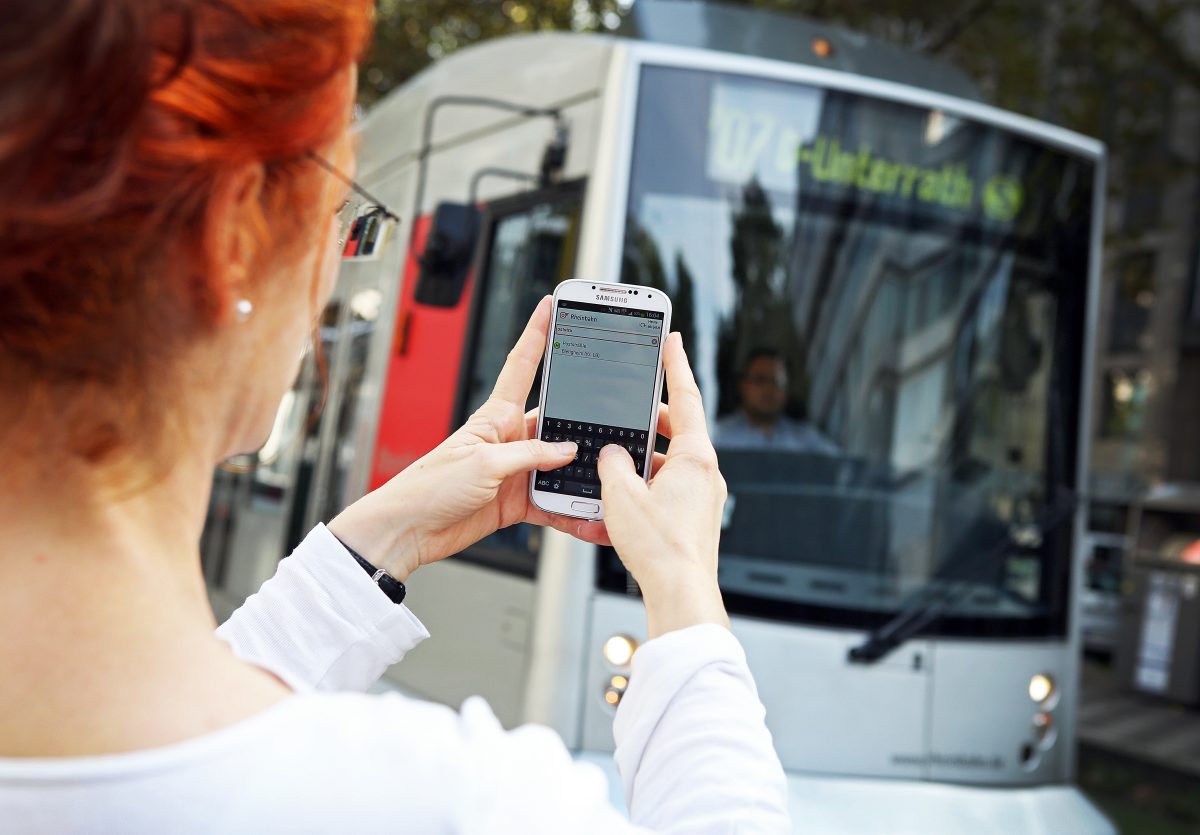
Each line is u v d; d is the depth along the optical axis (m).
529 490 1.21
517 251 4.39
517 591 3.95
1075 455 4.82
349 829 0.61
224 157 0.64
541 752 0.69
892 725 4.16
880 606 4.29
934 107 4.62
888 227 4.51
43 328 0.62
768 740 0.81
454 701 4.16
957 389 4.60
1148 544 11.49
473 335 4.53
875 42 5.16
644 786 0.80
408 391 4.89
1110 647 13.76
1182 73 11.65
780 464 4.27
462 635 4.17
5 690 0.62
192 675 0.64
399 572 1.10
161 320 0.66
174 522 0.69
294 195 0.72
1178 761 8.61
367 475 5.08
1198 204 19.53
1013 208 4.77
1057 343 4.83
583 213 4.06
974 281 4.66
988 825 4.07
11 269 0.59
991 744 4.31
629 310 1.45
